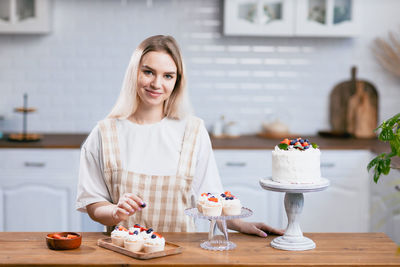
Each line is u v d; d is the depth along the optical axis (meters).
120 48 4.34
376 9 4.40
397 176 3.52
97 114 4.39
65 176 3.79
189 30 4.36
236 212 1.84
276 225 3.83
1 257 1.69
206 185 2.15
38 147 3.75
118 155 2.08
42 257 1.69
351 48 4.43
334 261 1.67
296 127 4.47
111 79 4.37
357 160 3.84
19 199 3.79
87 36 4.32
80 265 1.63
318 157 1.86
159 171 2.08
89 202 2.03
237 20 4.02
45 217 3.81
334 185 3.85
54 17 4.30
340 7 4.09
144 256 1.66
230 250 1.78
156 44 1.99
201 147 2.16
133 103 2.09
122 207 1.80
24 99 4.31
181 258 1.69
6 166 3.77
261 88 4.43
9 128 4.37
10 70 4.33
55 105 4.36
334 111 4.45
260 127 4.45
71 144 3.78
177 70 2.07
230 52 4.39
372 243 1.88
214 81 4.40
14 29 4.01
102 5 4.31
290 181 1.83
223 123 4.35
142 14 4.33
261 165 3.80
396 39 4.40
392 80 4.45
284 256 1.72
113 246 1.76
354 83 4.41
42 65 4.33
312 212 3.88
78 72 4.35
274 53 4.41
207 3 4.34
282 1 4.04
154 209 2.07
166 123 2.15
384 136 1.77
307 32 4.06
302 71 4.43
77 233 1.86
